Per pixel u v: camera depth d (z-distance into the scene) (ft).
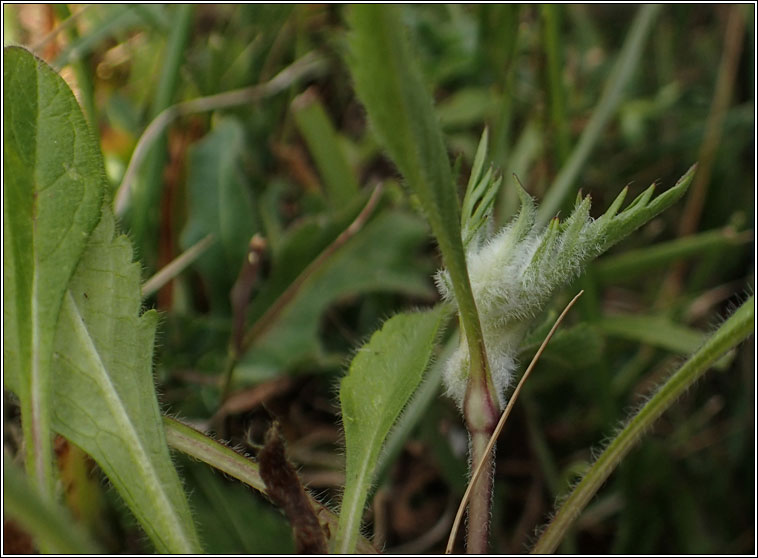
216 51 0.79
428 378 0.55
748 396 0.70
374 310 0.73
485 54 0.81
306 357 0.63
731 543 0.67
